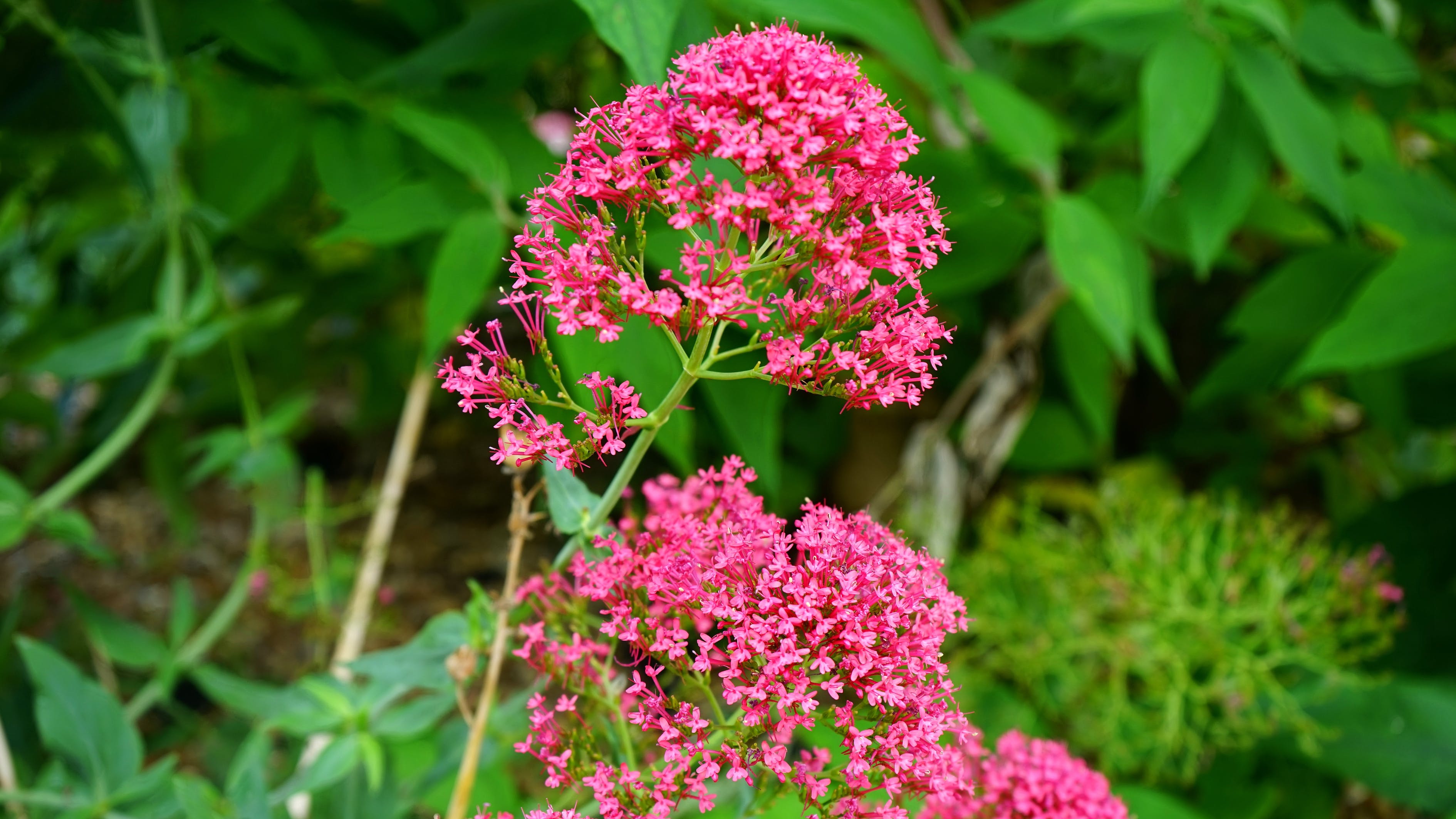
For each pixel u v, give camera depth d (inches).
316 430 44.4
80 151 31.8
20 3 27.3
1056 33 27.9
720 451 32.0
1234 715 29.7
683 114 17.1
